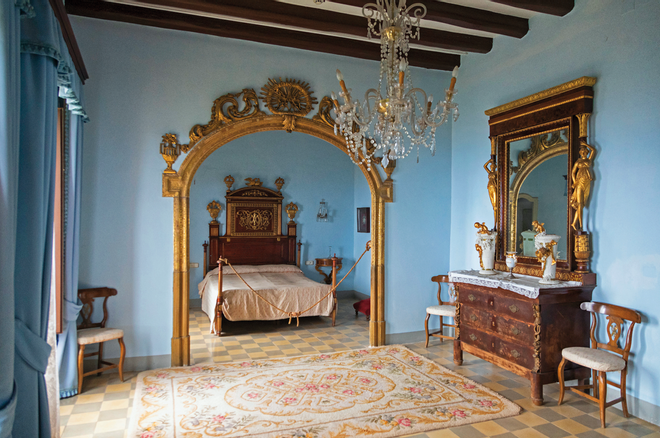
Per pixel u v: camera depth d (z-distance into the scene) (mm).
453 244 6152
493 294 4445
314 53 5465
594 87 4082
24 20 2422
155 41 4816
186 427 3348
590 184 4105
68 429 3342
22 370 2301
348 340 6043
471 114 5797
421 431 3328
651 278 3580
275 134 9133
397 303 5906
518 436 3268
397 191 5922
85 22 4562
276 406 3738
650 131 3607
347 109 3346
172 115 4887
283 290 6676
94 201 4617
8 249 1953
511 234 4965
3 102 1913
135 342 4742
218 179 8719
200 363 4949
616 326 3740
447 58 5848
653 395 3533
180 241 4867
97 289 4512
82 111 3996
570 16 4355
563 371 3848
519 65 4992
